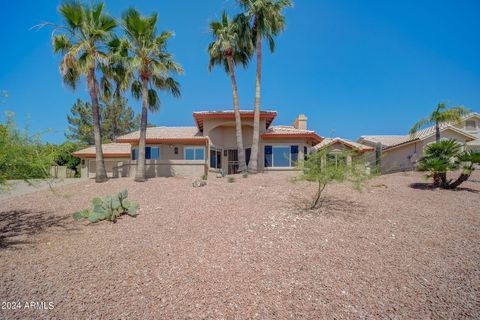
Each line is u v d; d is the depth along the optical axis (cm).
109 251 650
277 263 588
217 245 682
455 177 1922
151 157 2362
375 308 440
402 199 1215
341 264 587
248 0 1939
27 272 547
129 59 1628
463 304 454
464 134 2505
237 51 2166
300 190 1329
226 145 2534
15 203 1221
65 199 1263
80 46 1512
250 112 2258
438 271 563
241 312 425
